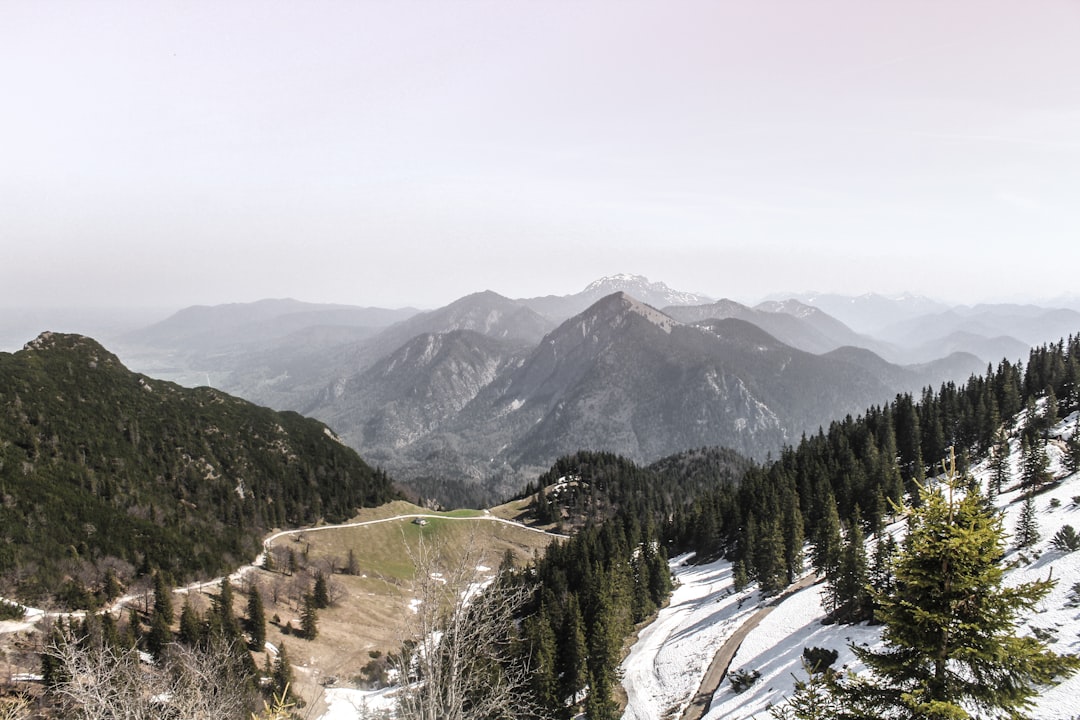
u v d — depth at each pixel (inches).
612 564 3223.4
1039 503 2741.1
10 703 1678.2
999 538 609.6
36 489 3742.6
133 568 3508.9
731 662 2336.4
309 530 5669.3
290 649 3142.2
